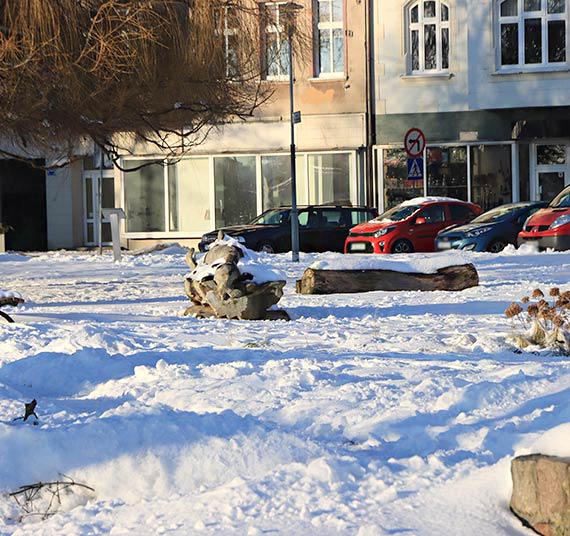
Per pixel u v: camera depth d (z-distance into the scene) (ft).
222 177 161.07
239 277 57.16
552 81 151.12
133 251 142.10
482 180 155.53
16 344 42.70
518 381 27.68
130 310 64.03
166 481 22.98
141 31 64.49
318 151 158.10
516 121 154.10
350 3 156.87
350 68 157.28
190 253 60.44
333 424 24.85
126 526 19.56
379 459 21.65
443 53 156.46
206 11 69.77
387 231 127.75
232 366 33.71
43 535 19.97
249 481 20.95
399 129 156.87
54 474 23.76
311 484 20.16
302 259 110.93
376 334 45.65
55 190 170.81
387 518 18.25
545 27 151.12
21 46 61.93
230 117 75.20
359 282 69.77
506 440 22.09
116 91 65.62
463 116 155.43
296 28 75.56
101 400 31.04
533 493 18.03
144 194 163.94
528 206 122.93
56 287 85.15
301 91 158.10
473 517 18.25
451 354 37.50
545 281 75.61
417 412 25.20
